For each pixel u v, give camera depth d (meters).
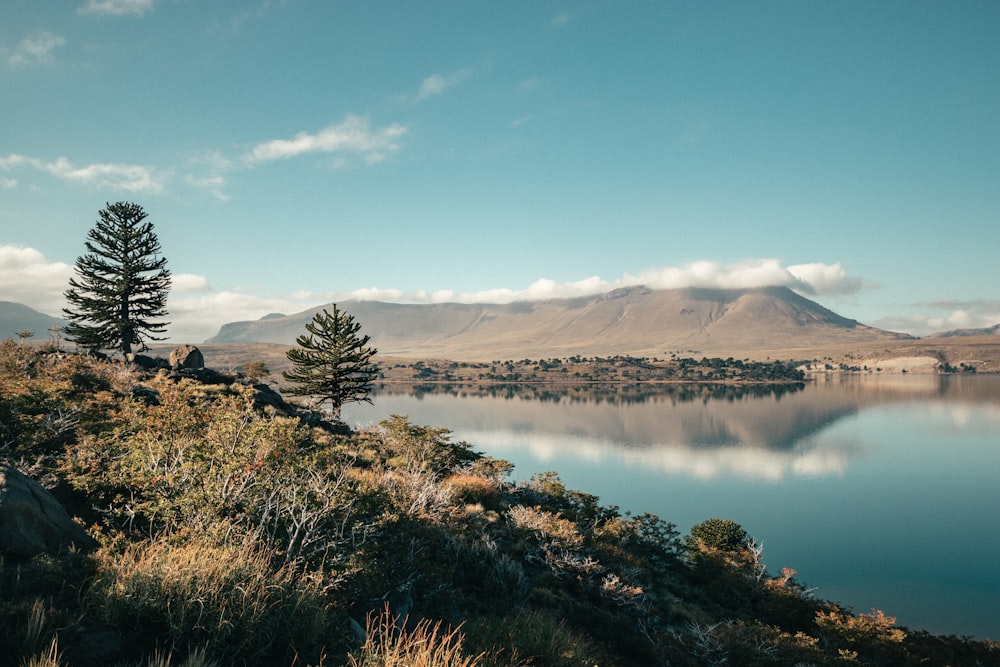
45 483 8.15
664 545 36.62
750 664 17.30
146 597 4.61
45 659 3.65
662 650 14.16
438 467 23.81
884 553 91.06
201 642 4.66
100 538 6.32
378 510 9.64
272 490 7.88
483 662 6.21
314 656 5.18
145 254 48.03
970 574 79.81
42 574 4.78
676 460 179.88
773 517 115.94
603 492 138.88
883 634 28.69
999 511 119.62
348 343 37.44
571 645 8.58
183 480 7.91
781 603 31.98
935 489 140.88
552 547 17.94
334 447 18.91
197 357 37.81
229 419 9.80
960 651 32.62
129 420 11.84
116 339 46.84
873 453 188.00
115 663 4.08
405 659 5.11
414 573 9.13
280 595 5.48
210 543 6.42
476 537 14.45
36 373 21.50
